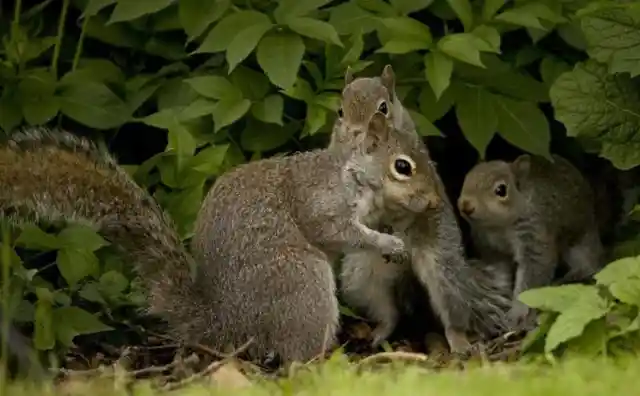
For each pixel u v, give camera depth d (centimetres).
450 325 1112
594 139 1201
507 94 1212
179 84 1223
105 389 849
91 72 1215
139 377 961
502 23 1198
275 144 1190
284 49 1133
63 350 1006
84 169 982
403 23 1153
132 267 1068
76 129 1246
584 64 1202
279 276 975
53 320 1002
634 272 926
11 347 904
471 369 886
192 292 992
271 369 974
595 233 1251
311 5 1161
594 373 824
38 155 977
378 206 1026
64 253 1052
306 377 857
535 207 1198
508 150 1336
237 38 1123
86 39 1296
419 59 1217
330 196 1000
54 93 1186
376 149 1015
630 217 1225
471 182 1179
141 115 1252
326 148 1170
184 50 1255
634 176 1293
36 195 968
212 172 1130
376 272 1106
